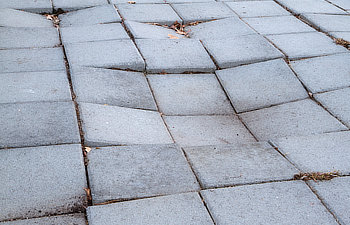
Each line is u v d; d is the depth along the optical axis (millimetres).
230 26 5363
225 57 4566
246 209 2432
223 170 2781
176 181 2619
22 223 2221
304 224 2348
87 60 4172
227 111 3906
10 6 5484
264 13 5926
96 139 2973
